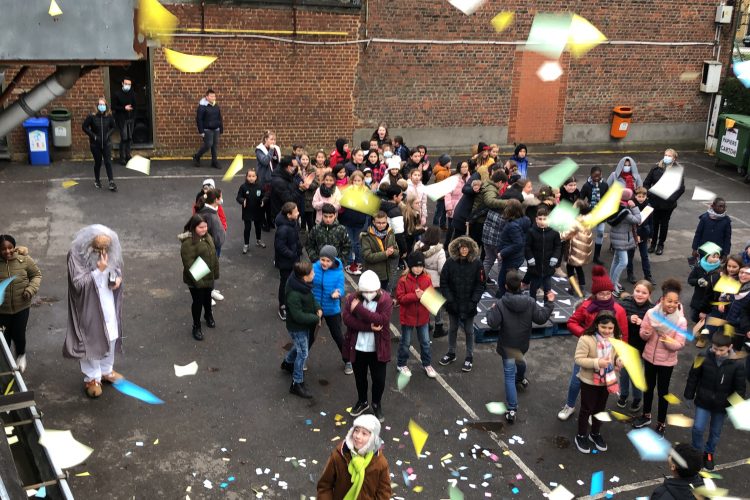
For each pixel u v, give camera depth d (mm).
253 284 10539
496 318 7242
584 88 19797
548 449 7051
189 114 16828
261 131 17500
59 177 14805
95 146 13922
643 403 7594
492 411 7164
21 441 4406
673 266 12266
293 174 11555
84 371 7324
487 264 10617
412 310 7938
